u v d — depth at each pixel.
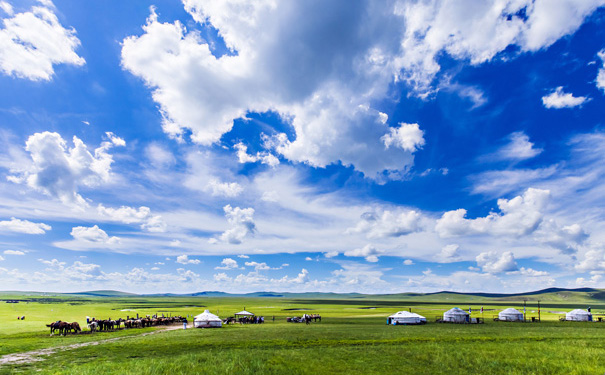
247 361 29.62
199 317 68.19
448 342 42.59
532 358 30.91
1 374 24.77
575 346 38.28
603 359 30.55
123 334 52.75
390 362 29.58
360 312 147.62
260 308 190.62
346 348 37.38
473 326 70.56
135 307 189.00
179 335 50.91
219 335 50.78
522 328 65.06
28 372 25.34
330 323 81.62
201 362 29.27
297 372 26.00
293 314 130.25
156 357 31.92
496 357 31.56
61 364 28.47
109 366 27.22
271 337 47.94
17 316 85.25
